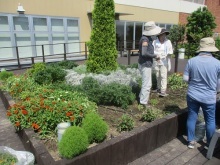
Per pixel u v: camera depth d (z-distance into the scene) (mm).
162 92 4910
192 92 3074
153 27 3865
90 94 4348
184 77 3127
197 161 3025
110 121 3596
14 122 3348
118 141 2748
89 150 2549
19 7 9945
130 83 5047
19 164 2436
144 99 4125
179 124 3670
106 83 4930
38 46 11094
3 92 5133
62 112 3281
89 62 6246
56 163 2318
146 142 3135
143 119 3625
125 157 2902
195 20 14305
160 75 4938
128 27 14594
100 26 6000
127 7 14164
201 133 3459
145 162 2996
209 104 2990
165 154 3188
